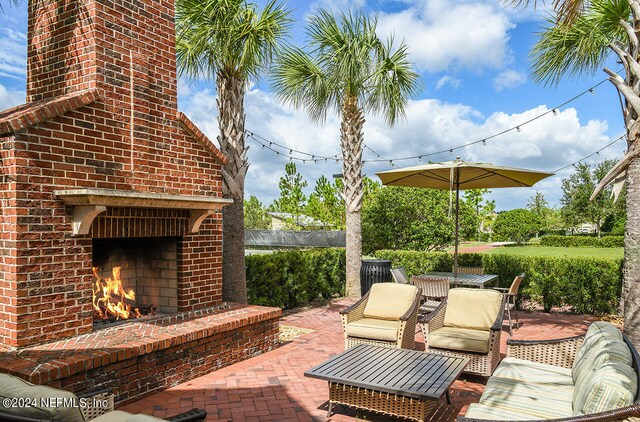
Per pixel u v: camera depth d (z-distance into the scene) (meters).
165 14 6.20
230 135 7.98
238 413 4.43
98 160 5.19
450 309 5.98
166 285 6.51
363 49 9.95
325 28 10.18
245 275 8.28
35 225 4.55
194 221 6.25
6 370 3.86
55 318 4.74
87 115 5.08
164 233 6.02
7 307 4.47
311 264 10.66
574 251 31.14
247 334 6.20
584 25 7.06
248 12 7.22
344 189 11.61
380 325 6.00
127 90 5.58
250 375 5.52
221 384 5.20
